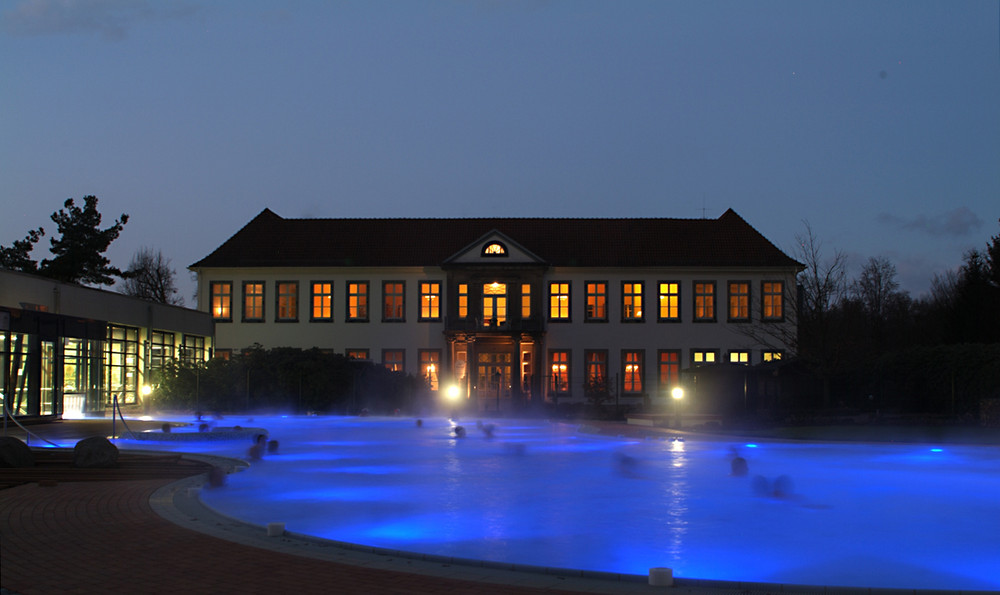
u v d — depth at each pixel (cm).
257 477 1617
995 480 1653
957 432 2986
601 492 1426
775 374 3906
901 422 3391
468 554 923
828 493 1441
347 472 1708
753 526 1109
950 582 824
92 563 808
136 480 1455
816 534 1058
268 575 764
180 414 4075
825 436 2850
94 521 1032
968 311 5597
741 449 2405
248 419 3850
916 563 902
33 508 1128
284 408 4366
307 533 1038
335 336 5344
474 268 5275
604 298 5338
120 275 6838
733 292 5325
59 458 1753
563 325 5319
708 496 1387
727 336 5281
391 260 5409
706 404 3806
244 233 5616
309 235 5603
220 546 887
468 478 1619
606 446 2459
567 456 2105
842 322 4259
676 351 5291
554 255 5438
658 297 5322
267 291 5375
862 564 897
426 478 1612
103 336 3778
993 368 3381
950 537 1045
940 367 3659
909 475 1748
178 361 4419
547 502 1305
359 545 891
